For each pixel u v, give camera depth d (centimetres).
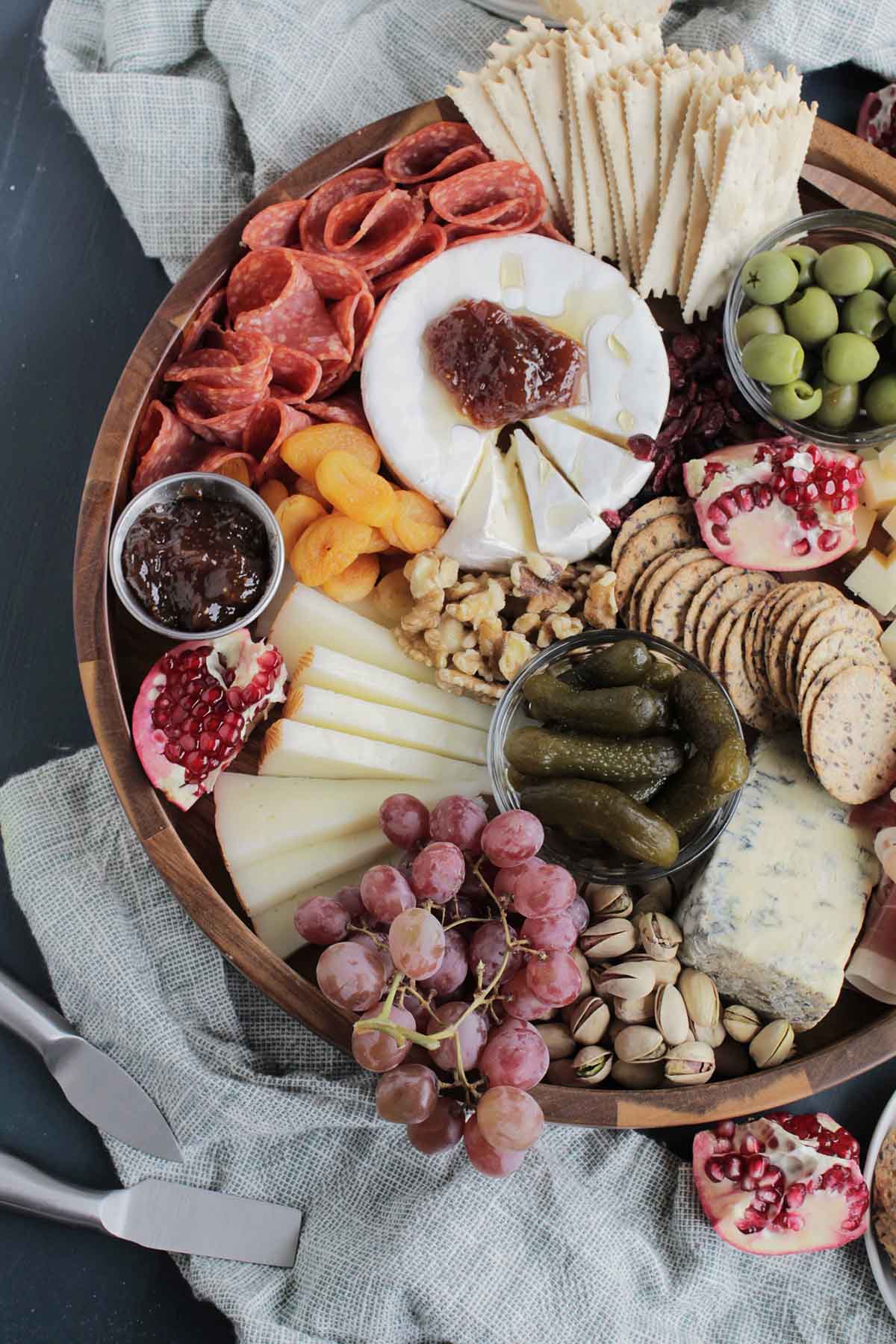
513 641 67
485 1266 65
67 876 69
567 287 68
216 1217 67
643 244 69
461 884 62
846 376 67
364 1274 65
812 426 69
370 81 74
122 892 70
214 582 65
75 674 73
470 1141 60
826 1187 66
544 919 60
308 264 67
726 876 65
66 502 74
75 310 76
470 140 69
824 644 65
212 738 65
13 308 75
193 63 76
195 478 66
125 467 67
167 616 66
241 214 68
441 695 68
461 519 68
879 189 70
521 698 65
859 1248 67
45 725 73
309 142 74
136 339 76
